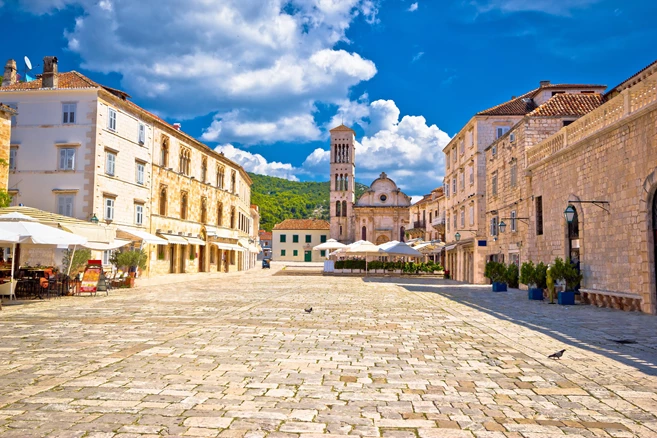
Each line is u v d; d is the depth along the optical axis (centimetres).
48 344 981
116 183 3531
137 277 3691
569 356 919
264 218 17062
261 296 2238
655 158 1559
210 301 1958
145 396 633
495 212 3447
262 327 1239
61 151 3288
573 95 2948
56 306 1728
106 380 707
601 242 1908
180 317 1427
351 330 1216
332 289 2809
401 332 1197
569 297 1962
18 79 4122
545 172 2473
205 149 5266
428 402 628
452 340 1090
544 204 2483
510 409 603
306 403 617
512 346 1019
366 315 1537
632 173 1692
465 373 783
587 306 1895
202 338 1063
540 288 2189
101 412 570
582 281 2038
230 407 595
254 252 8169
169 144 4422
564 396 660
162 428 521
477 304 1964
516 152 2950
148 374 744
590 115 1992
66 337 1065
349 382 719
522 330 1247
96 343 994
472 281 3953
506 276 2669
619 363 859
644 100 1630
